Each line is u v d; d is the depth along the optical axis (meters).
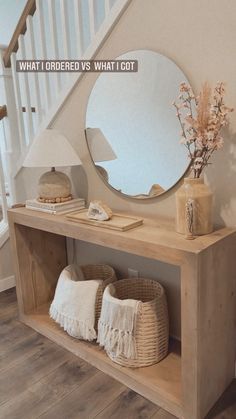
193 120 1.39
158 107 1.68
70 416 1.45
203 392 1.40
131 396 1.55
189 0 1.48
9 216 2.11
